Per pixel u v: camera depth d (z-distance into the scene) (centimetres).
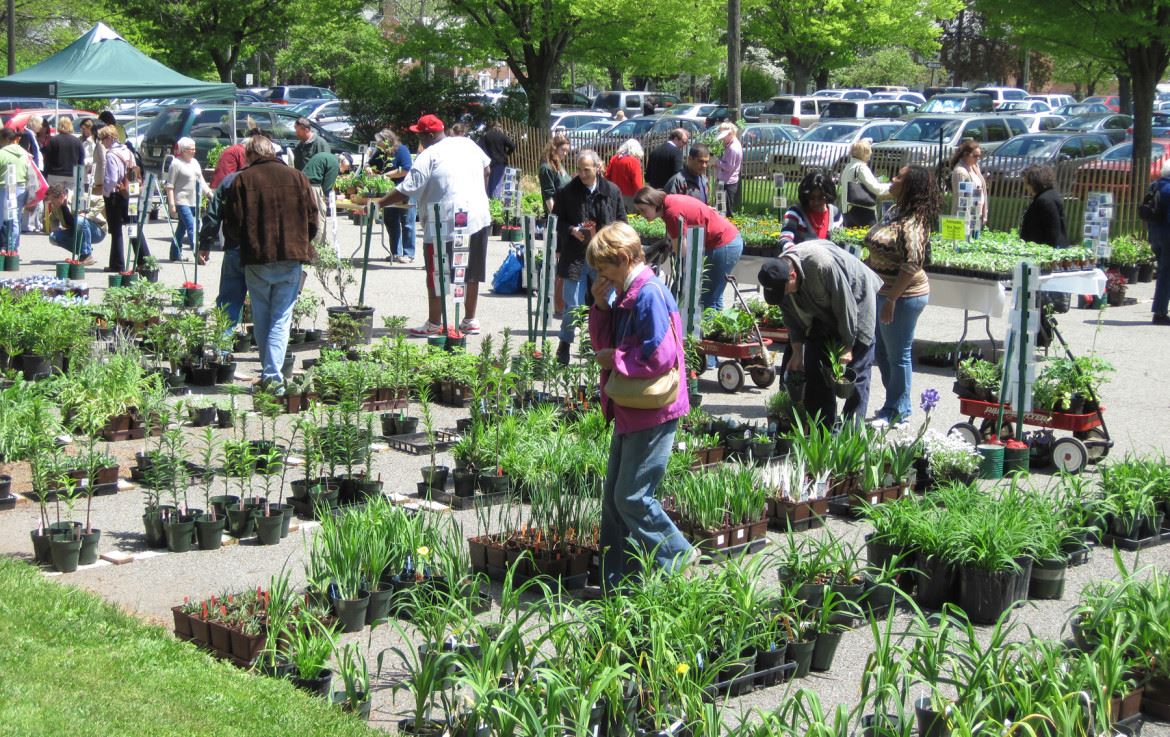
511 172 2198
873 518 672
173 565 685
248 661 548
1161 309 1527
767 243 1438
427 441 934
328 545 607
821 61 5138
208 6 4644
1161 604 554
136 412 922
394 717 515
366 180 2408
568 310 1160
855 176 1539
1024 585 645
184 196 1816
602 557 633
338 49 6425
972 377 942
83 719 457
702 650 521
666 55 3650
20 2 4744
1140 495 748
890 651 520
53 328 1081
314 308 1309
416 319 1449
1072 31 2241
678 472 770
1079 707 464
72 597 602
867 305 830
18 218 1850
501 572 668
